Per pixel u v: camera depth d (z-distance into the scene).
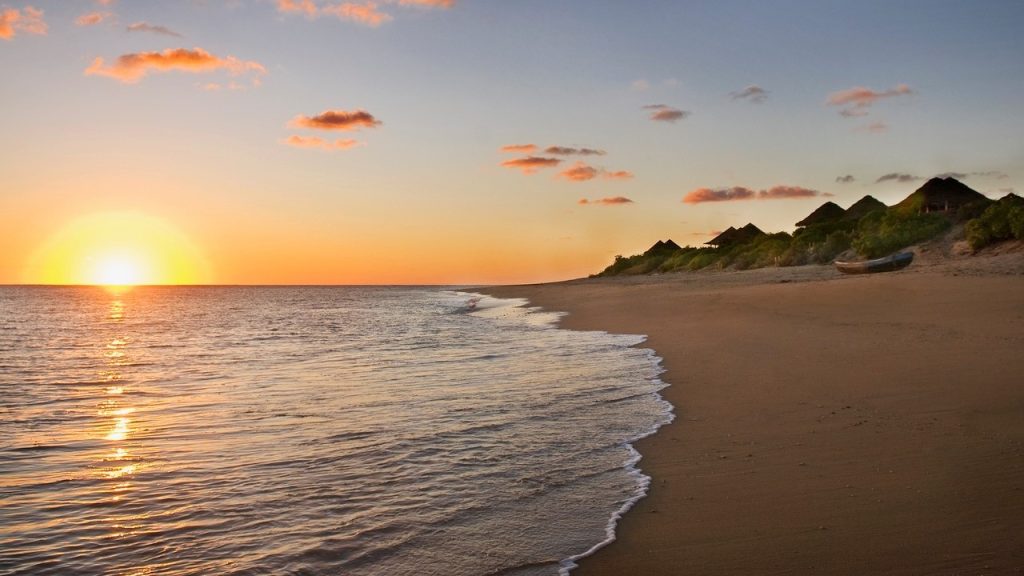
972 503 5.66
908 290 23.92
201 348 22.92
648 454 7.79
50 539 5.55
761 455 7.47
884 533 5.20
